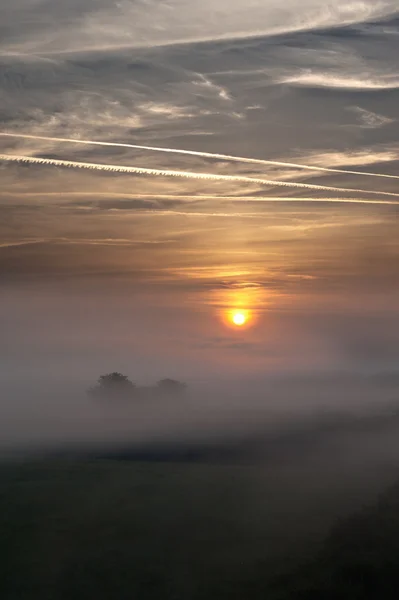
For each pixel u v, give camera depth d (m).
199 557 36.28
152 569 35.12
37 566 36.00
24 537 39.78
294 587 31.27
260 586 32.34
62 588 33.62
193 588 32.88
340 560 32.22
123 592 33.00
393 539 33.00
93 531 40.50
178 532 40.00
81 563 36.16
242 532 39.38
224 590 32.44
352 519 36.50
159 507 44.59
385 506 37.16
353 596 29.28
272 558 35.25
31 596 33.03
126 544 38.41
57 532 40.50
